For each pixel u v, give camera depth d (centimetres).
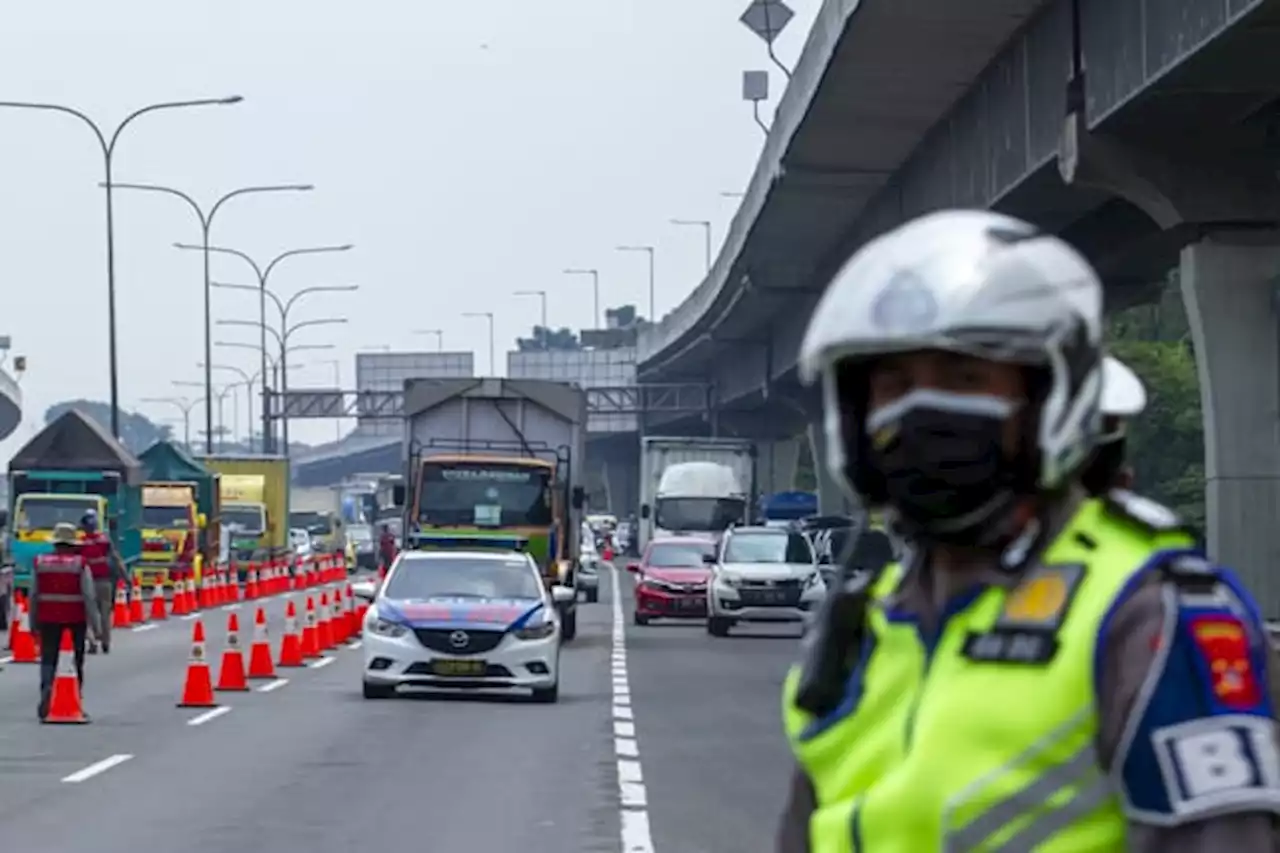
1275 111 7181
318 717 5809
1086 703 703
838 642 789
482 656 6306
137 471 13000
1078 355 742
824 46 8738
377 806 3912
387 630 6350
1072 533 737
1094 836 699
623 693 6844
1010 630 721
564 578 9494
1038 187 8375
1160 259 10338
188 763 4638
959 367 746
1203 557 714
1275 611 7681
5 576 10712
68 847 3359
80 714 5603
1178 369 15338
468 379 9812
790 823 831
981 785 708
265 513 18638
